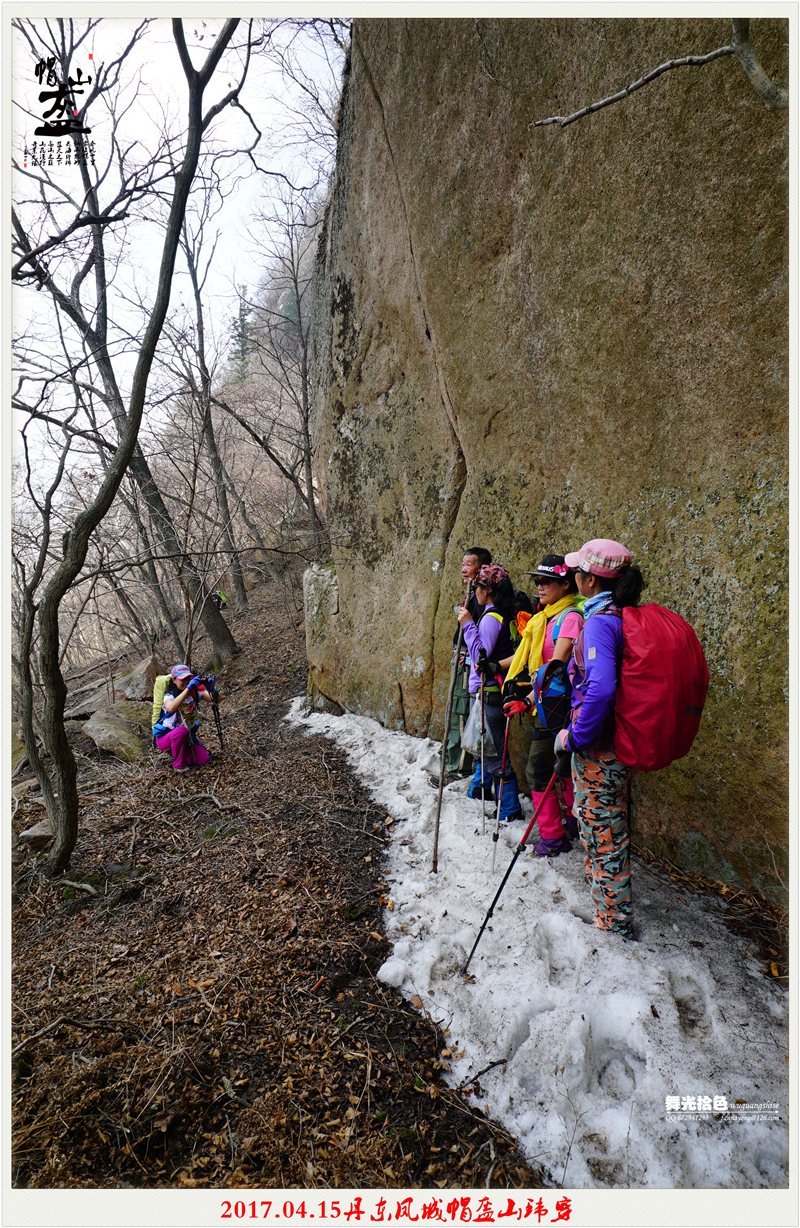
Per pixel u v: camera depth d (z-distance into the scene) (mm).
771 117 2512
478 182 4332
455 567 5102
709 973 2510
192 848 4516
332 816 4633
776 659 2662
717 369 2881
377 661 6188
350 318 6586
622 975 2562
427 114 4762
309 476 11016
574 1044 2344
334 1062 2582
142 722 7707
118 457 3703
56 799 4438
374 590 6328
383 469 6164
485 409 4660
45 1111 2443
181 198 3523
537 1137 2182
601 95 3248
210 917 3652
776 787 2689
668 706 2340
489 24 3945
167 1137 2334
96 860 4484
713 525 2955
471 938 3053
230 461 13094
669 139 2930
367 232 6070
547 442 4098
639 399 3332
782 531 2641
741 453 2832
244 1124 2355
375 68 5438
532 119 3783
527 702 3453
